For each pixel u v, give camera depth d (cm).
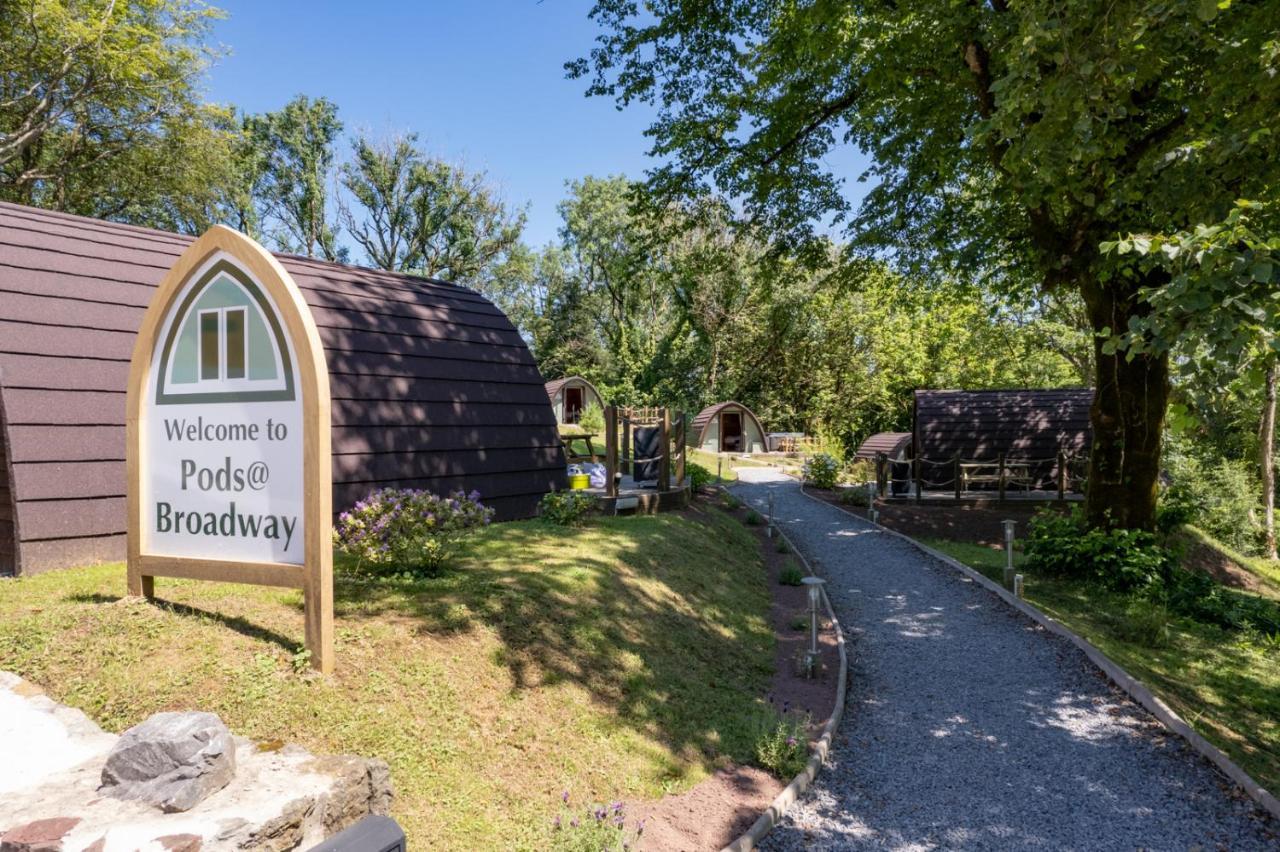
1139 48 683
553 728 507
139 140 2572
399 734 435
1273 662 858
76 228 903
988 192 1434
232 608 539
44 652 460
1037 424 2192
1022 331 2953
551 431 1166
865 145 1543
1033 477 2117
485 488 1025
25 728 380
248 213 4119
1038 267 1222
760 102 1469
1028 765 590
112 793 304
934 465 2159
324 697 439
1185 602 1052
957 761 595
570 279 5416
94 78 2281
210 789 307
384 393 934
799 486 2481
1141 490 1226
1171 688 745
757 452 3831
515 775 450
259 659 462
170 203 2870
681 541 1096
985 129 757
